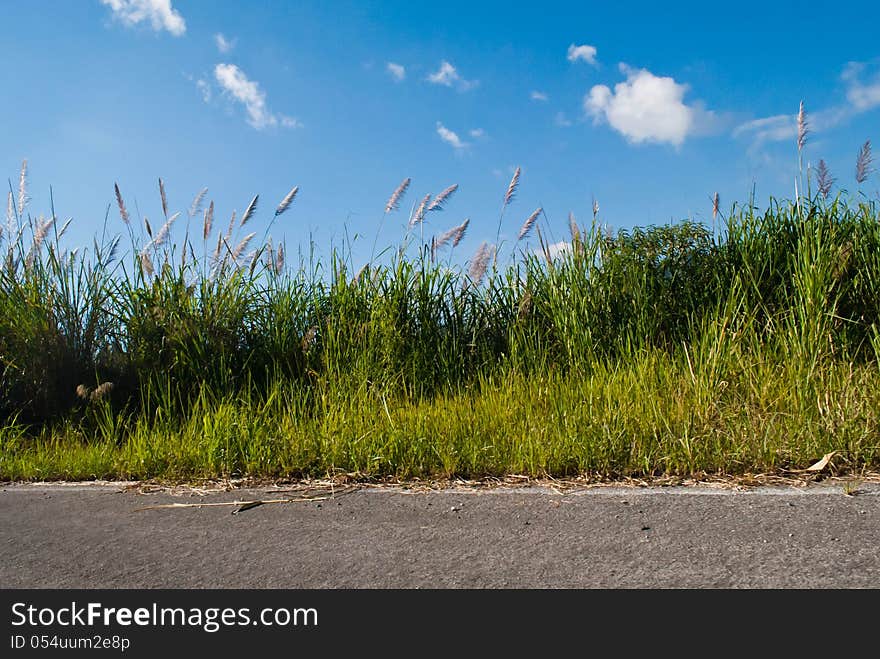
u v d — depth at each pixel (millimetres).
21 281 6324
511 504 3291
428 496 3520
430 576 2475
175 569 2650
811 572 2350
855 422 3902
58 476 4500
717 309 5711
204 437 4562
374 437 4297
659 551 2584
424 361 6453
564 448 3910
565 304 6441
